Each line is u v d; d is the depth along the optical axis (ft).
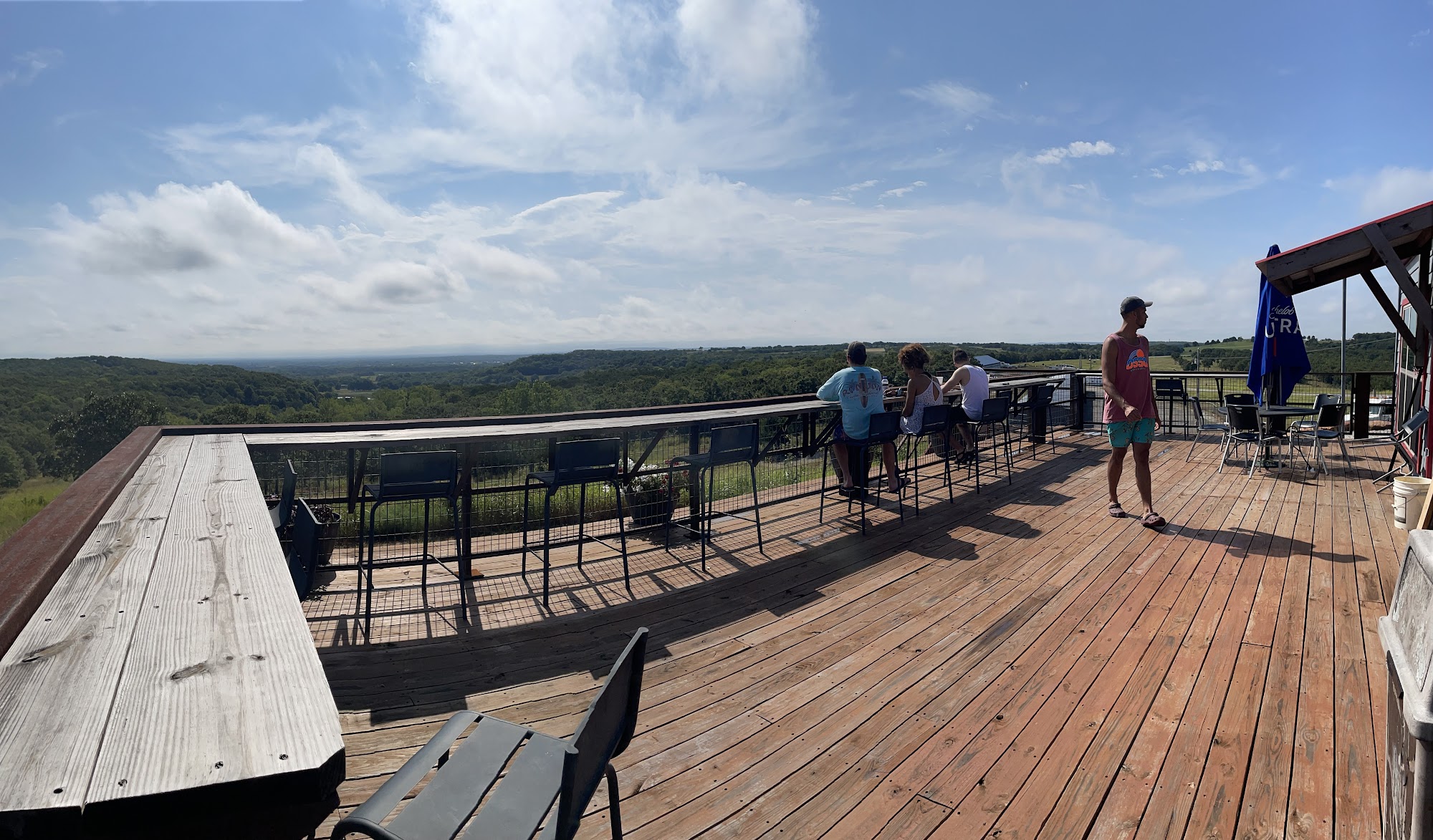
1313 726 8.43
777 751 8.13
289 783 3.05
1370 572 13.84
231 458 12.01
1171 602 12.52
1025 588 13.37
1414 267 24.63
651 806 7.15
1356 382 30.86
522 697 9.51
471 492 14.64
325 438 13.83
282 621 4.71
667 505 17.83
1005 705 9.09
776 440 21.20
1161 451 28.89
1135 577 13.82
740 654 10.79
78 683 3.76
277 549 6.46
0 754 3.05
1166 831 6.68
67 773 2.93
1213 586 13.23
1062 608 12.34
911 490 22.41
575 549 16.79
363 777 7.61
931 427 19.43
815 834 6.73
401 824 4.21
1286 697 9.13
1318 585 13.16
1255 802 7.06
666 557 15.94
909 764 7.84
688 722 8.80
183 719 3.41
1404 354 28.84
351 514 15.37
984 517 18.76
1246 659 10.23
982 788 7.41
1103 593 13.01
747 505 20.81
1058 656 10.47
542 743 5.11
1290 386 25.22
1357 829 6.63
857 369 17.97
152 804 2.88
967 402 22.86
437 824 4.23
